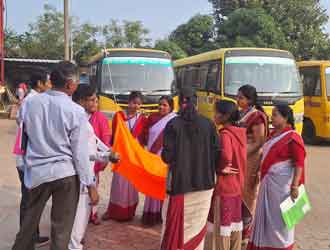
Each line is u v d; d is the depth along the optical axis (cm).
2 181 904
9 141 1484
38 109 396
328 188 911
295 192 463
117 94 1245
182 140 436
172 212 445
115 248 555
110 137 580
